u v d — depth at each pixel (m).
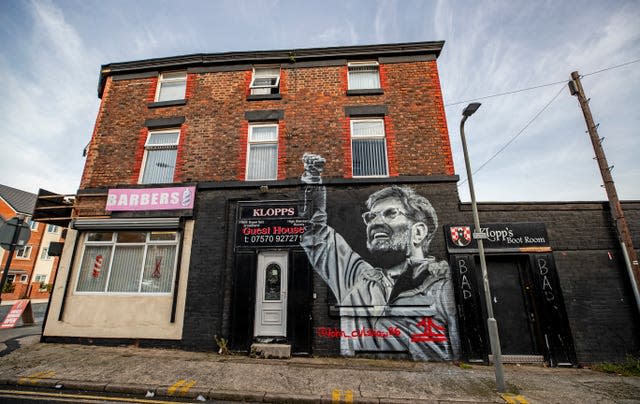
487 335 7.34
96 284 8.59
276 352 7.32
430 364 7.02
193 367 6.41
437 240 8.10
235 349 7.58
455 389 5.50
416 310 7.62
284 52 10.37
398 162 8.95
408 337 7.49
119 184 9.44
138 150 9.81
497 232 7.91
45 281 31.53
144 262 8.68
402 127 9.32
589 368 6.89
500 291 7.78
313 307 7.82
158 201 8.95
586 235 7.81
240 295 7.95
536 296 7.46
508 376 6.21
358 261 8.06
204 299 8.09
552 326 7.22
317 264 8.09
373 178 8.67
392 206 8.45
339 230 8.33
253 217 8.55
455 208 8.31
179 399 5.18
